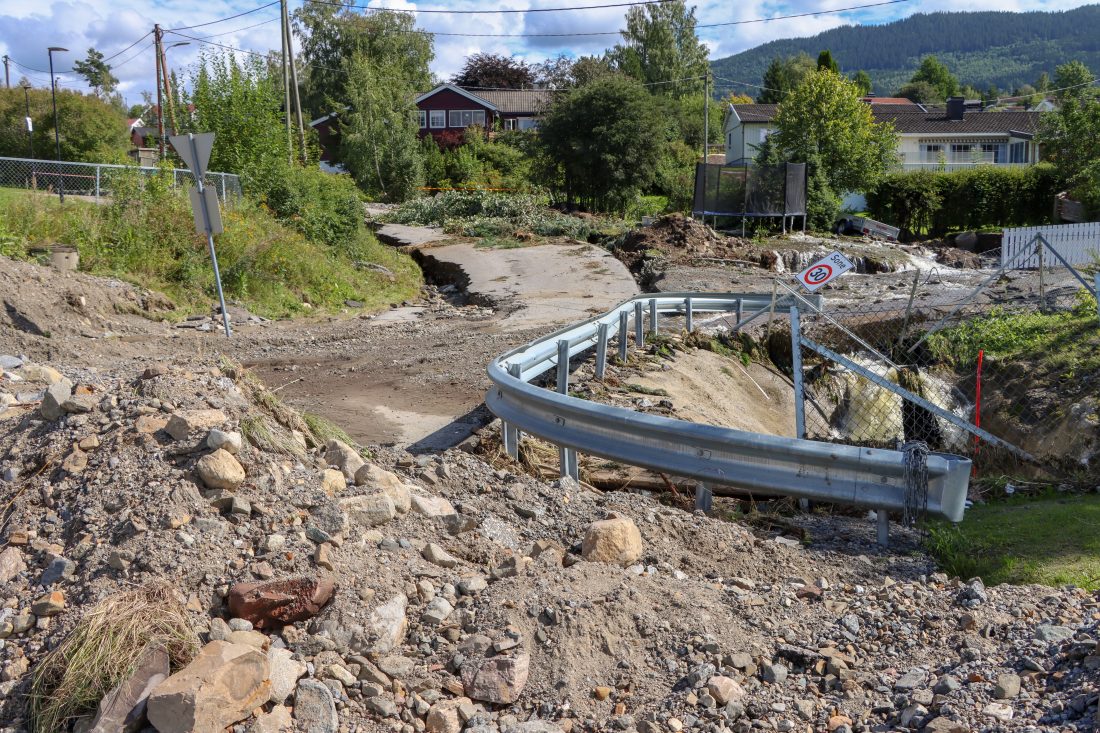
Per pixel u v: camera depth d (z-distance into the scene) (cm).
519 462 777
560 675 358
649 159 4534
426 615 388
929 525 608
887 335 1433
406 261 2664
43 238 1645
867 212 4866
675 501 702
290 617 370
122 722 304
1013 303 1580
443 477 560
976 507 730
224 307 1396
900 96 13762
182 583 376
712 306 1373
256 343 1368
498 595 403
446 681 354
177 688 300
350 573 399
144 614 339
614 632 384
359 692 344
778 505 705
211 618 365
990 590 450
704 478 579
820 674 367
